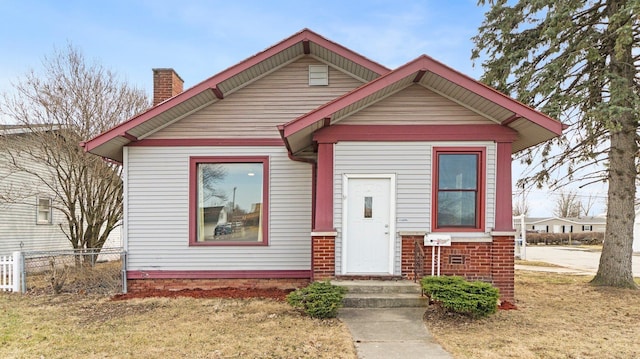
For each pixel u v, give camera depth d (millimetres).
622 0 8484
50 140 11992
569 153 10094
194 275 8438
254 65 8094
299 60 8836
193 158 8594
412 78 7305
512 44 10297
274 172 8664
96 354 4707
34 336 5359
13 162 11898
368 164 7578
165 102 7875
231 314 6457
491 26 10688
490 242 7402
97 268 9039
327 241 7418
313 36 8086
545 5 9125
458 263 7418
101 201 12562
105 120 12961
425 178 7559
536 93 9273
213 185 8703
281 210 8609
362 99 7020
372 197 7574
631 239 9172
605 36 8641
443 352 4781
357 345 5000
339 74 8828
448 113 7598
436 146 7570
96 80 12891
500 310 6766
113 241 16906
